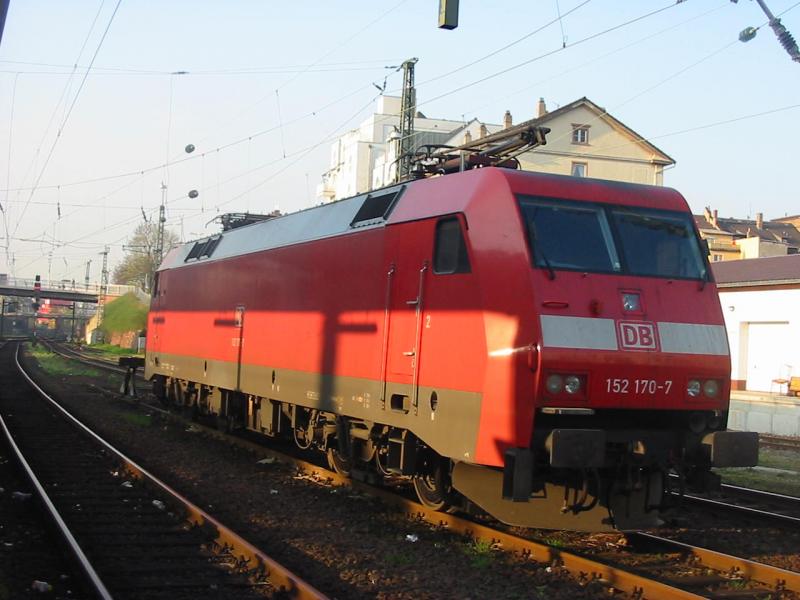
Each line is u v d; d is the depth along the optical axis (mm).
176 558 7984
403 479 12219
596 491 8453
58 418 20344
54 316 141375
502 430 7973
